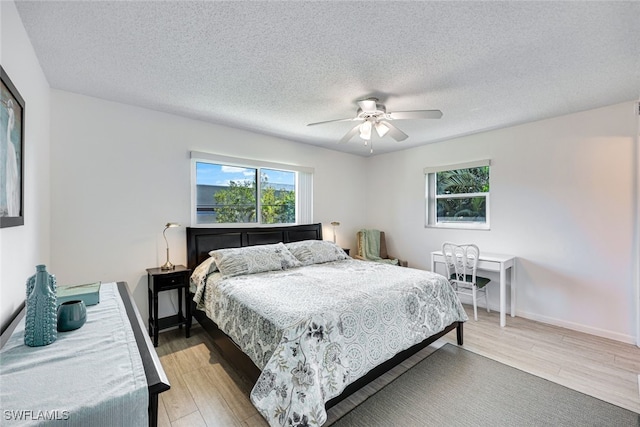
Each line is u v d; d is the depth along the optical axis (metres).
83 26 1.61
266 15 1.51
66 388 0.82
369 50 1.84
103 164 2.67
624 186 2.72
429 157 4.32
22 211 1.53
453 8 1.46
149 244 2.94
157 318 2.68
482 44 1.77
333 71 2.12
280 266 3.05
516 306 3.45
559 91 2.46
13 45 1.44
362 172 5.16
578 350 2.57
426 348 2.62
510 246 3.48
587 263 2.94
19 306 1.52
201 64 2.03
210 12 1.49
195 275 2.97
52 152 2.42
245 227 3.69
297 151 4.21
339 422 1.71
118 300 1.61
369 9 1.47
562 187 3.08
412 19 1.54
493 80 2.26
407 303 2.17
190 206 3.22
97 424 0.76
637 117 2.64
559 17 1.52
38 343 1.05
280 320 1.67
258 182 3.83
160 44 1.78
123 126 2.77
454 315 2.56
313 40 1.74
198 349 2.62
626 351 2.54
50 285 1.13
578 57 1.92
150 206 2.94
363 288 2.23
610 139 2.78
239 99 2.66
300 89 2.42
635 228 2.67
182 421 1.71
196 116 3.12
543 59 1.95
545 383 2.08
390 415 1.77
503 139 3.53
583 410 1.79
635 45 1.77
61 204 2.46
